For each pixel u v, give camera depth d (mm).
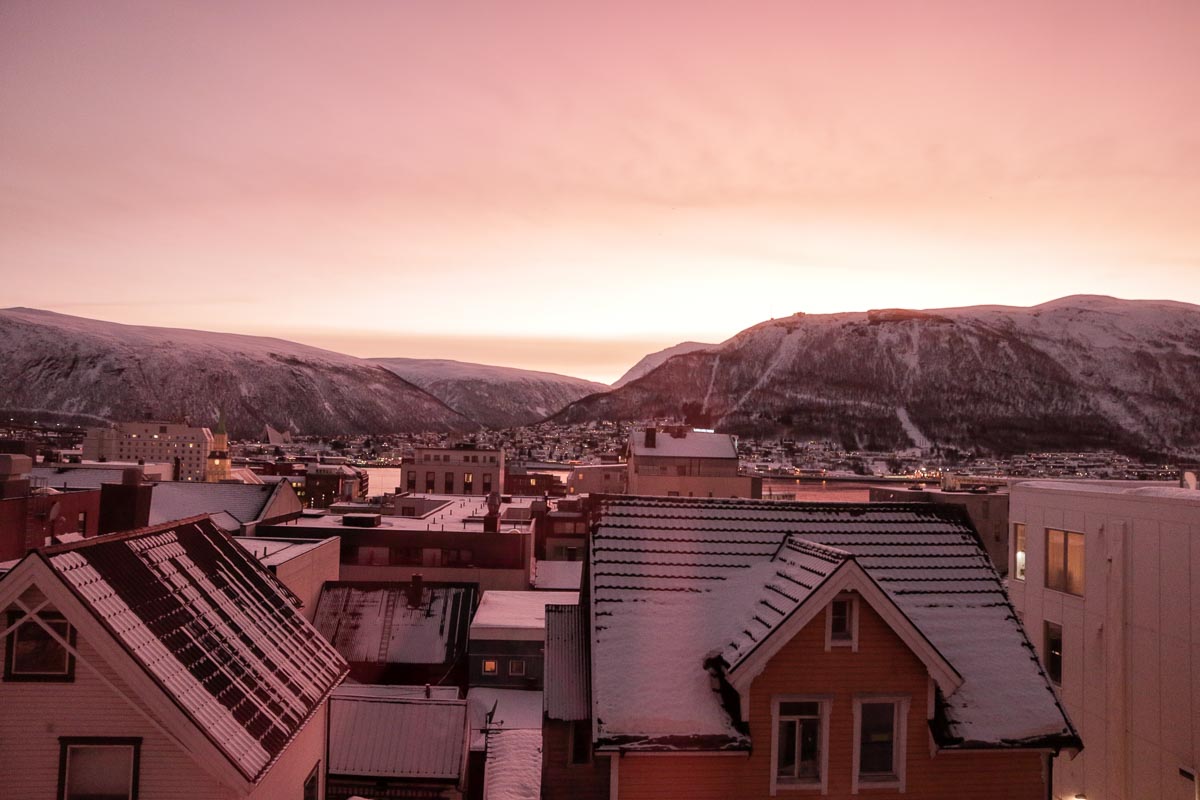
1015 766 16484
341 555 62938
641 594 17859
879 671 16172
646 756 15617
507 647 41406
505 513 84062
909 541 19953
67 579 13992
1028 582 27141
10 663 14258
